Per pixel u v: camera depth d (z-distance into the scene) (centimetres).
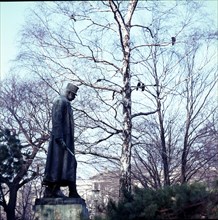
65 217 1096
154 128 2284
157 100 2066
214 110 2311
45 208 1110
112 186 2619
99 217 964
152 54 2247
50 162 1150
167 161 2212
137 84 1861
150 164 2273
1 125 2552
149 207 803
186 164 2247
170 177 2341
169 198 828
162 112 2266
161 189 883
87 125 1989
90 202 2544
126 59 1862
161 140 2228
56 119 1165
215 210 827
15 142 2166
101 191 2623
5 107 2636
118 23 1842
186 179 2194
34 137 2344
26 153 2295
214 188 927
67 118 1190
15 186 2411
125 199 936
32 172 2430
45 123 2325
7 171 2156
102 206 1063
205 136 2264
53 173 1137
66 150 1158
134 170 2317
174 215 799
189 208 795
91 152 1973
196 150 2286
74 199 1110
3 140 2152
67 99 1218
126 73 1848
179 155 2302
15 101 2678
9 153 2131
